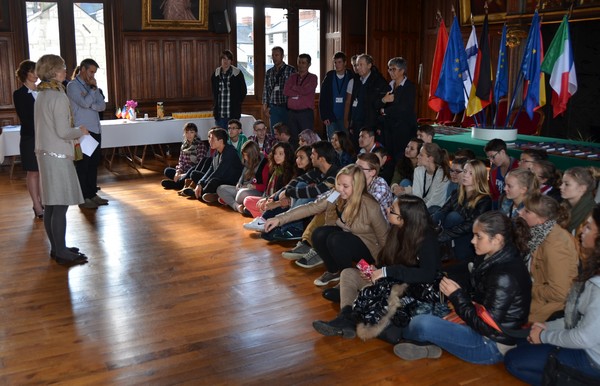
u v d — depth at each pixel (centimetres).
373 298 328
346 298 347
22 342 338
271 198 534
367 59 657
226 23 1017
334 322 335
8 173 838
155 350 329
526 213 315
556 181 399
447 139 643
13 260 479
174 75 1010
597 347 250
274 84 828
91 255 491
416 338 312
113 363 314
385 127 634
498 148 462
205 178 682
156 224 583
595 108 832
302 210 456
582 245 255
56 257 473
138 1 966
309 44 1125
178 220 597
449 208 448
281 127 635
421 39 1080
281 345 334
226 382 296
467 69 641
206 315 374
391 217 329
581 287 251
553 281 303
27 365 312
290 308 385
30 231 560
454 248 432
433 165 480
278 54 817
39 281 434
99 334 349
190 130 741
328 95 732
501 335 285
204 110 1041
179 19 993
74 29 941
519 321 285
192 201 678
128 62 973
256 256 486
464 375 300
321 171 509
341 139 567
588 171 355
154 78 996
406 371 305
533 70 616
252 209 588
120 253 496
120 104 977
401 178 561
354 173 391
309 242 465
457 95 647
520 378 289
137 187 754
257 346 333
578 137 852
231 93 827
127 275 445
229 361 316
